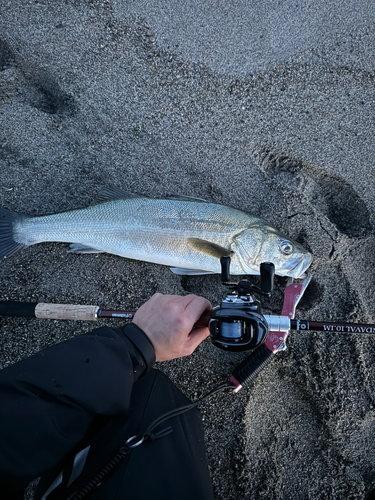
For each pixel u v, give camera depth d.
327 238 0.78
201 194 0.82
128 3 0.83
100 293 0.76
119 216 0.74
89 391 0.33
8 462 0.28
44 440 0.30
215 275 0.78
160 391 0.48
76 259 0.77
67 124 0.81
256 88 0.83
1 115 0.79
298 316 0.75
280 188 0.81
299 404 0.72
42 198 0.79
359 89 0.84
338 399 0.71
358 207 0.82
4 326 0.72
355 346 0.73
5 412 0.29
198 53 0.83
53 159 0.80
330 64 0.84
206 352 0.72
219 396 0.70
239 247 0.73
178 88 0.83
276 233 0.74
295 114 0.83
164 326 0.42
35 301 0.74
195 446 0.46
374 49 0.84
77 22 0.82
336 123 0.83
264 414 0.71
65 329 0.73
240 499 0.66
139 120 0.82
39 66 0.82
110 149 0.81
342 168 0.83
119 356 0.37
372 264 0.80
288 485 0.68
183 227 0.74
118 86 0.82
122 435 0.40
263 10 0.84
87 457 0.38
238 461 0.67
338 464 0.69
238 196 0.81
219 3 0.83
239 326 0.42
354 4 0.84
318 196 0.84
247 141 0.83
